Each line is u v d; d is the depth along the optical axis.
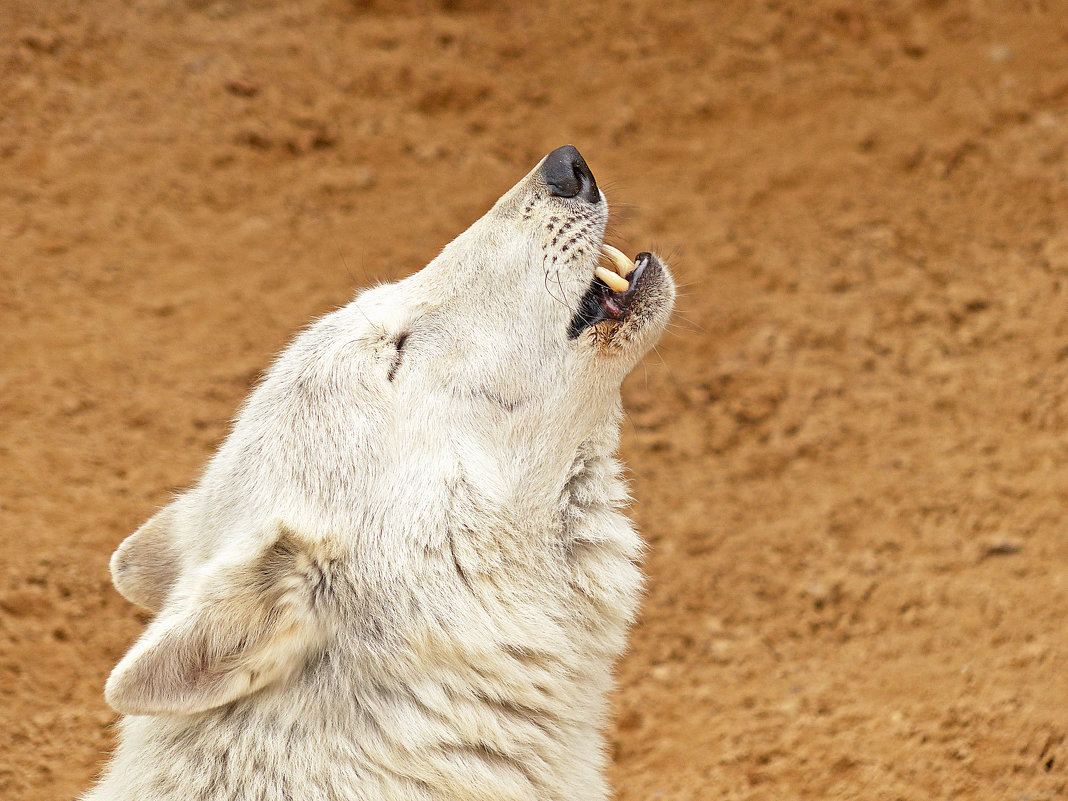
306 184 28.52
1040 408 21.02
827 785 14.33
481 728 9.99
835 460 21.02
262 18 33.69
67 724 15.41
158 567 11.36
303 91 31.20
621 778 15.16
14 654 16.25
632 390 23.12
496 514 10.55
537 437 11.05
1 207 26.03
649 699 16.62
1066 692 14.77
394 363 10.82
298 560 9.72
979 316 23.92
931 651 16.36
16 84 29.20
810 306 24.89
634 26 34.75
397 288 11.74
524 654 10.39
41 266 24.67
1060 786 13.49
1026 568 17.47
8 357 22.05
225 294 24.73
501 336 11.14
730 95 31.88
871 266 25.77
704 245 26.64
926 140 29.25
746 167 29.22
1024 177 27.64
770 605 18.12
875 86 31.70
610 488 11.50
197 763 9.61
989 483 19.55
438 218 27.66
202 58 31.62
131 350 22.81
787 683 16.48
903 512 19.41
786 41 33.81
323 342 11.09
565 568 10.93
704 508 20.28
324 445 10.32
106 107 29.47
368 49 33.09
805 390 22.80
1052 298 23.88
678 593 18.58
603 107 31.75
